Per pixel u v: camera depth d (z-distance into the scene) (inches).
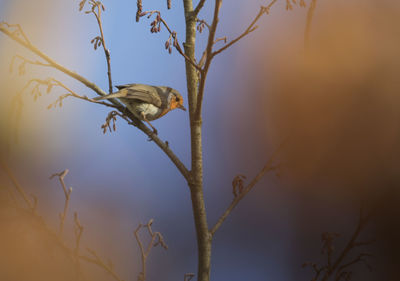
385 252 213.2
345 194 234.2
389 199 216.7
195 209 231.9
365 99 233.8
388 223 214.7
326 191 244.2
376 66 243.3
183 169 235.3
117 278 199.8
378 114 226.1
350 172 229.5
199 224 230.8
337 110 235.1
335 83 235.9
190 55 245.8
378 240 215.6
